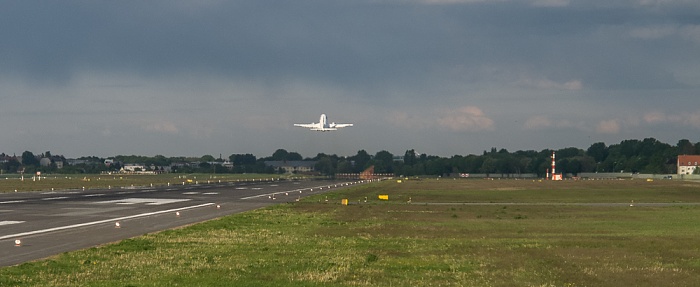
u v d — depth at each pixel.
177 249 55.00
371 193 177.12
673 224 84.62
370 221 86.81
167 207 110.81
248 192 175.88
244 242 60.91
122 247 55.53
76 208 104.69
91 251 52.53
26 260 47.75
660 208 118.62
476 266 48.38
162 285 39.56
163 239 62.09
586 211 110.12
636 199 152.25
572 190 198.00
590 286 41.88
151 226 75.69
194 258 50.19
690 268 48.50
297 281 41.75
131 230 70.69
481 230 75.38
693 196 167.12
